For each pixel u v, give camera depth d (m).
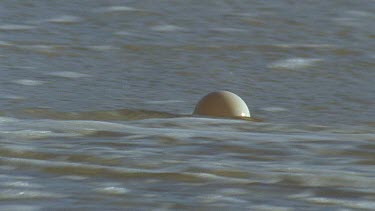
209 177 20.17
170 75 40.91
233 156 23.03
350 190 19.44
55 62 42.34
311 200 18.61
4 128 26.17
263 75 41.50
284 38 49.53
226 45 47.28
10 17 51.56
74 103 34.44
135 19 52.69
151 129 26.58
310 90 38.75
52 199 18.27
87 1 56.03
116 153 22.98
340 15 54.78
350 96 37.72
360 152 23.72
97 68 41.59
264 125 28.97
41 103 33.91
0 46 44.59
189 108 34.97
